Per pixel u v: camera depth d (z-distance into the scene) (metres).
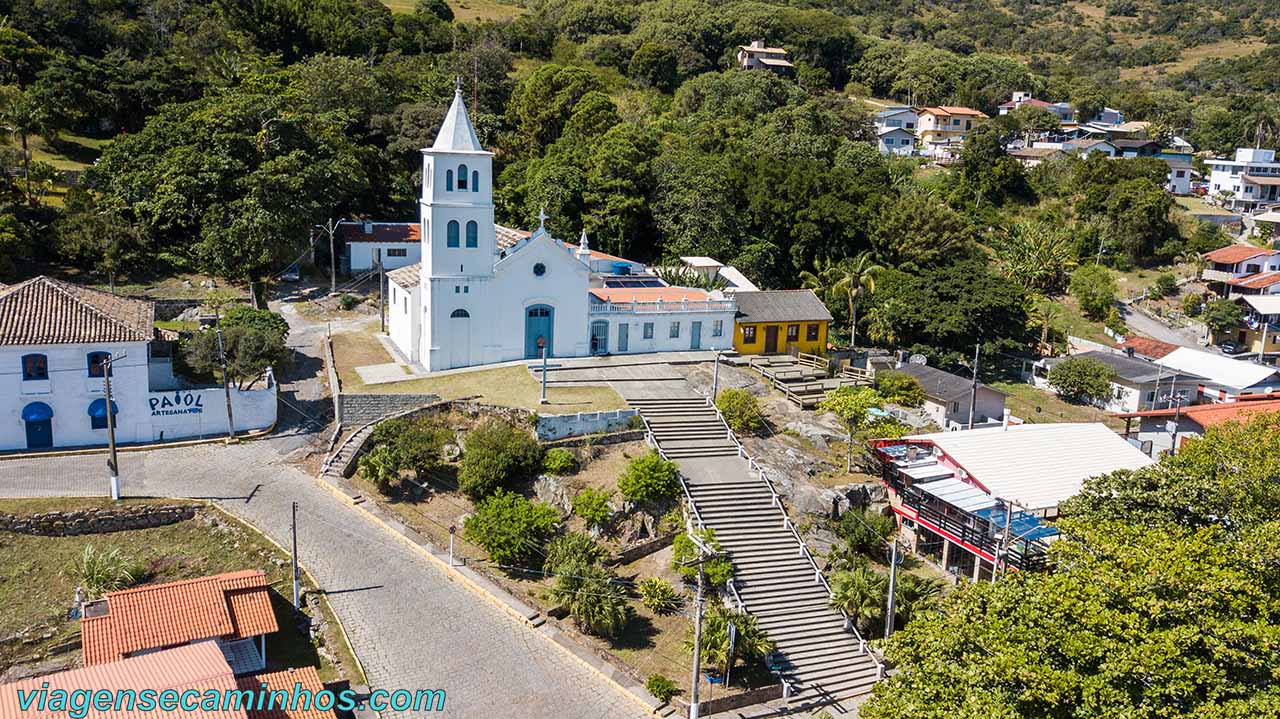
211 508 44.97
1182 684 25.42
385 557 43.25
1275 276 106.94
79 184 81.25
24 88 95.44
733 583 43.25
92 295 53.91
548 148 101.12
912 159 138.12
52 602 38.44
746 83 134.38
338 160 84.00
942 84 174.25
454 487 49.00
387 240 82.88
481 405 52.97
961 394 67.88
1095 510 37.22
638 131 93.12
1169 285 109.81
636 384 58.59
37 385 49.06
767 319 69.44
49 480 46.06
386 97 102.88
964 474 49.03
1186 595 28.02
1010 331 84.75
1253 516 34.50
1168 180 139.38
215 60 106.00
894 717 28.64
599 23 169.62
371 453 49.03
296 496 47.19
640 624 41.34
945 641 29.77
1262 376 79.75
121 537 42.94
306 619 38.62
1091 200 120.25
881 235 94.38
